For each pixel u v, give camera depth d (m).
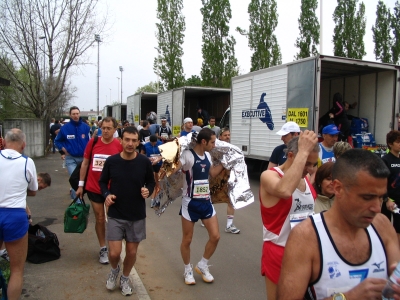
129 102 24.84
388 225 1.86
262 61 29.86
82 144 7.09
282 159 4.99
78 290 4.07
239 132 11.91
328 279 1.65
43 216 7.32
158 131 13.27
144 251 5.55
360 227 1.63
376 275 1.69
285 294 1.66
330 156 5.44
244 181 4.51
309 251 1.66
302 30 29.89
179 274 4.71
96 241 5.76
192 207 4.25
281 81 9.70
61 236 6.00
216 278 4.59
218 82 31.14
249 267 4.95
